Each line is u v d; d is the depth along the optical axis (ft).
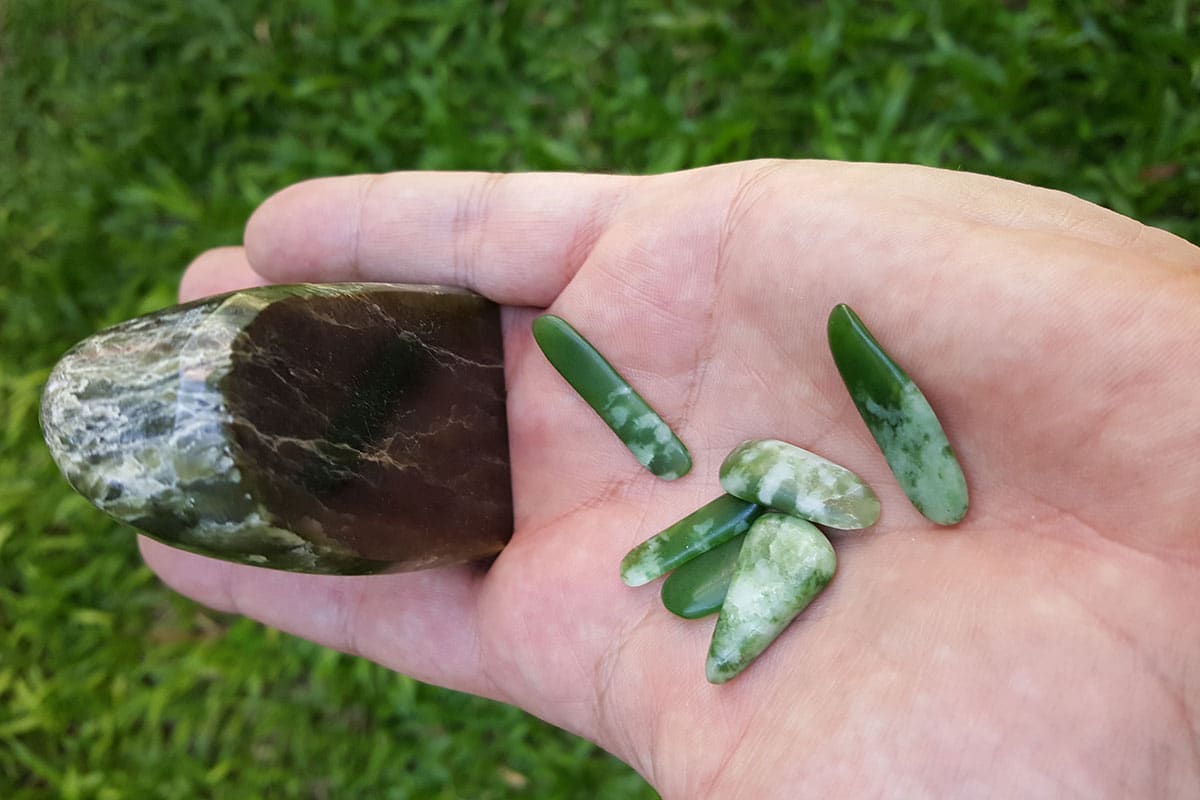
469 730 0.87
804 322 0.62
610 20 0.93
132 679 0.92
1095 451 0.54
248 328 0.56
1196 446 0.51
